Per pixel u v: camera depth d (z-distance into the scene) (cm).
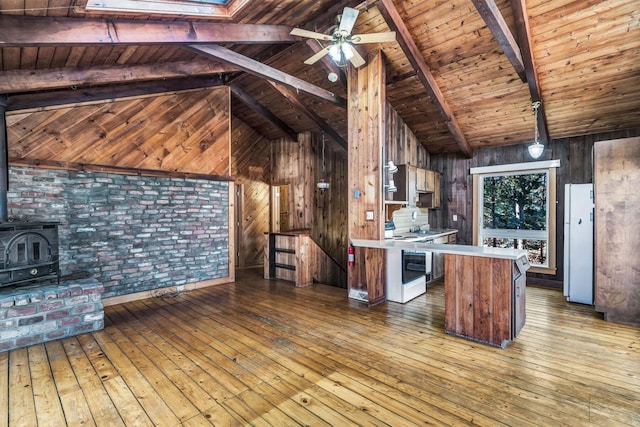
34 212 373
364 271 452
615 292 358
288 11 359
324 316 385
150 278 466
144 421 195
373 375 249
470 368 259
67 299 323
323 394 223
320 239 757
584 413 202
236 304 434
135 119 454
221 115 554
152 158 470
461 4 361
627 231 350
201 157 526
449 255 328
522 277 327
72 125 400
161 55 392
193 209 514
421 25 398
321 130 711
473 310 313
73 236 400
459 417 198
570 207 439
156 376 247
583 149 500
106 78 370
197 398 219
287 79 443
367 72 450
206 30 324
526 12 349
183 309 412
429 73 452
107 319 375
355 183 466
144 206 461
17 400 216
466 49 410
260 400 216
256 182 773
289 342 310
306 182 734
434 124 570
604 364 264
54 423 194
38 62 314
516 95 459
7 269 310
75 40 254
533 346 299
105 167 423
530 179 557
